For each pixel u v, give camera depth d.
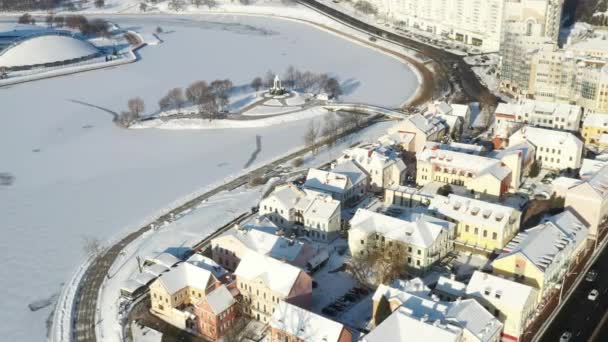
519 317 189.75
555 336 196.50
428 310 185.62
